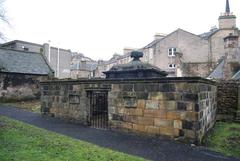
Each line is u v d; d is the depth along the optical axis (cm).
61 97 1227
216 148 727
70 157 579
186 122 766
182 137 772
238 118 1170
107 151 650
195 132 745
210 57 4009
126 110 930
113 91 977
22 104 1992
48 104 1302
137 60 1355
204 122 839
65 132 920
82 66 5747
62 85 1220
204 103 844
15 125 976
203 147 727
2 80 2153
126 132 923
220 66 2734
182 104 778
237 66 2188
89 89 1077
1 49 2458
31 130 895
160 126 828
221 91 1250
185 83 773
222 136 866
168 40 4247
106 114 1091
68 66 4831
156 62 4288
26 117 1284
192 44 4112
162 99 827
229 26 4009
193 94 755
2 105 1900
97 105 1104
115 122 964
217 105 1246
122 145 733
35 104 1964
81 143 733
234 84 1230
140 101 888
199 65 3319
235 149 721
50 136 810
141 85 886
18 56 2523
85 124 1081
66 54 4800
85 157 584
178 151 675
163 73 1334
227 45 2236
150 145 736
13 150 610
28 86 2352
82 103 1112
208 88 934
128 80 921
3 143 671
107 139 811
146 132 865
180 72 3406
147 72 1195
